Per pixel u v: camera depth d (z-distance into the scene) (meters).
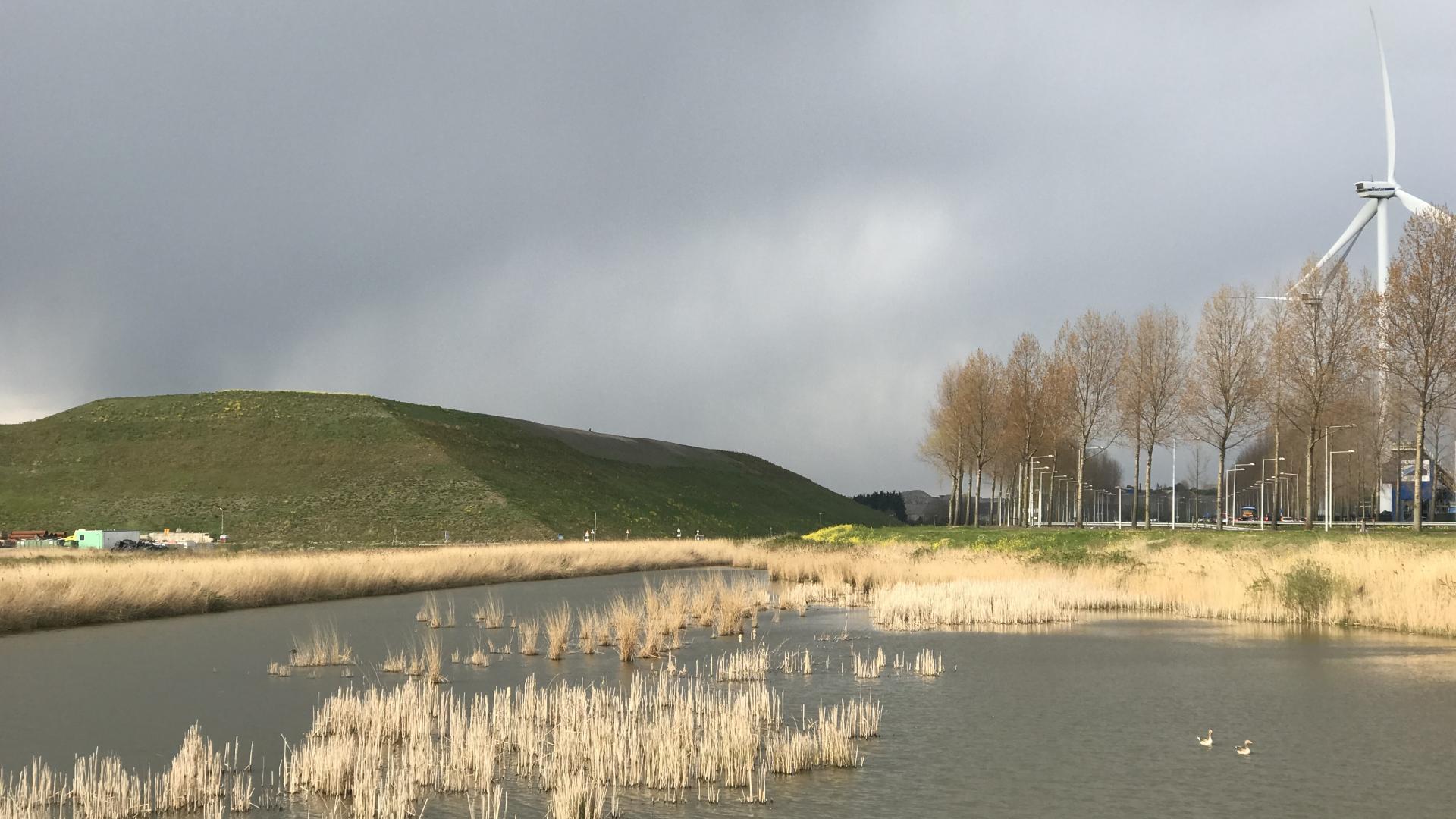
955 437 100.25
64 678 23.31
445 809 13.31
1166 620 35.00
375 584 49.44
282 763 15.63
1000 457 98.88
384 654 27.23
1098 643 29.23
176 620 36.22
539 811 13.27
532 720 17.56
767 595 41.81
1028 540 60.69
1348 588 34.94
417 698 19.08
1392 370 51.28
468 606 41.78
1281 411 62.09
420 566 53.69
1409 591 33.41
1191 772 15.49
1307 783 14.88
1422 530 54.88
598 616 37.16
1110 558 50.59
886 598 38.66
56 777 14.97
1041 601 36.47
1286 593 35.59
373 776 14.38
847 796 14.14
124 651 27.88
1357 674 23.88
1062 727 18.42
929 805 13.80
